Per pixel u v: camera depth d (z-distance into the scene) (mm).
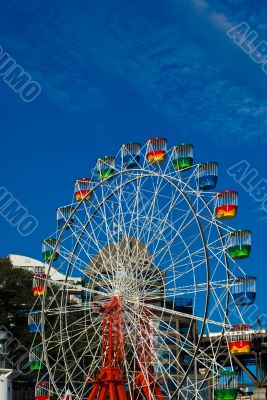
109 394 72938
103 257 77812
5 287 116562
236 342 73125
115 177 79000
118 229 77375
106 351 74375
